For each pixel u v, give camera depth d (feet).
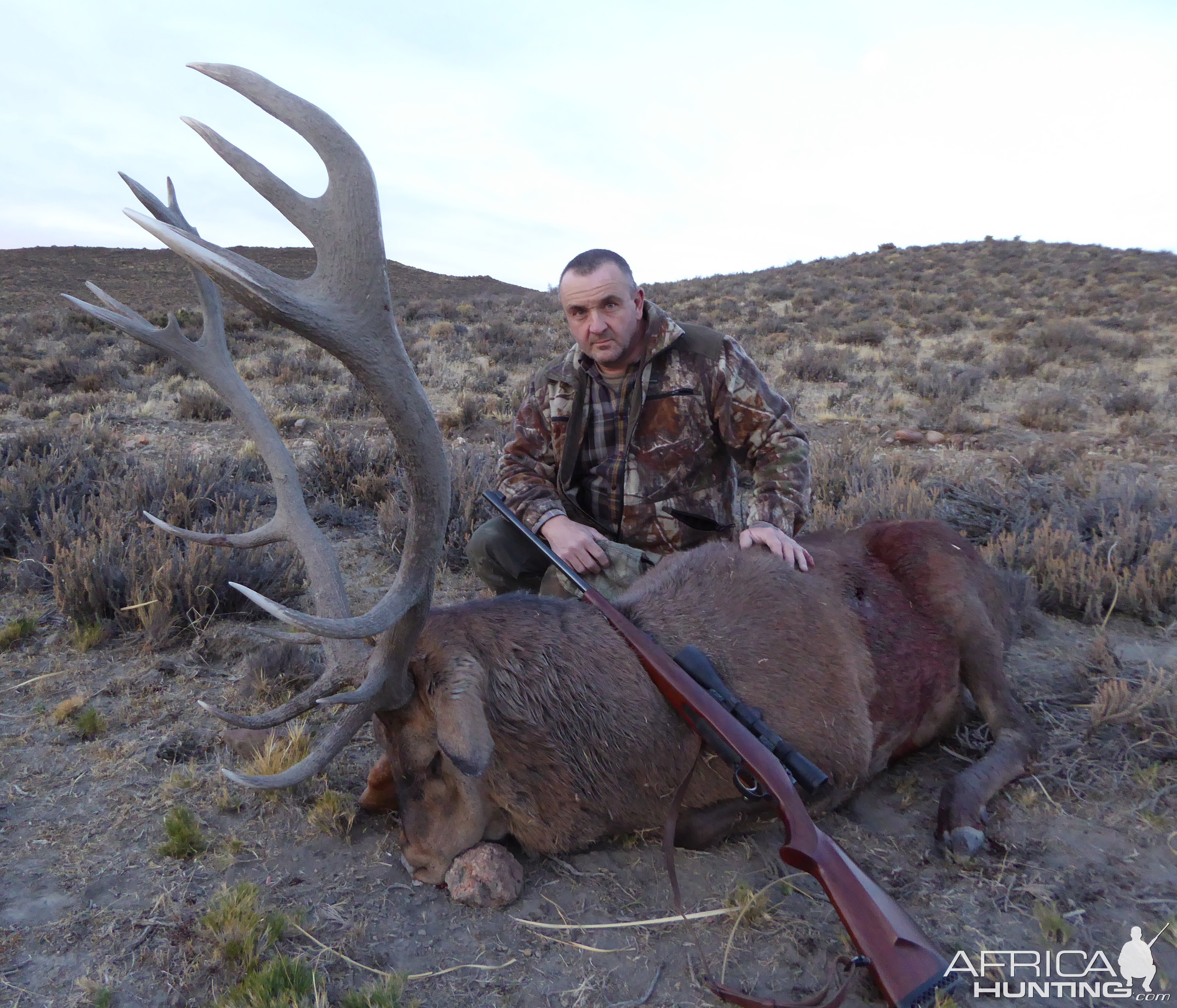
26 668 13.43
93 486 22.25
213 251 5.66
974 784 10.07
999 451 33.19
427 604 7.63
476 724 7.68
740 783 8.04
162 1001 7.27
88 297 167.43
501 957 7.92
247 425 9.07
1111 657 13.65
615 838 9.50
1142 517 20.22
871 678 10.32
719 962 7.93
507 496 12.42
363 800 9.56
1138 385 50.31
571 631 8.91
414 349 66.18
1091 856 9.46
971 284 123.03
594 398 12.25
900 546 11.70
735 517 13.10
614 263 11.41
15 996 7.26
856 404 42.11
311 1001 7.23
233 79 5.88
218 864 8.95
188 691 12.80
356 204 6.11
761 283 138.10
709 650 9.30
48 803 9.98
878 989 7.59
